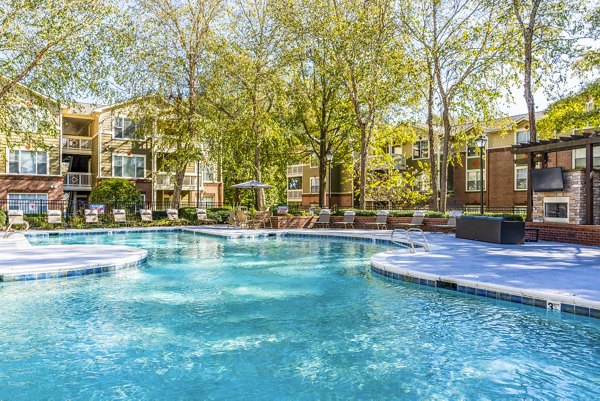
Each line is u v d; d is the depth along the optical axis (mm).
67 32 17188
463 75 18516
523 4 16094
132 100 21875
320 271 9047
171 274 8688
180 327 5188
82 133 32562
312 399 3357
